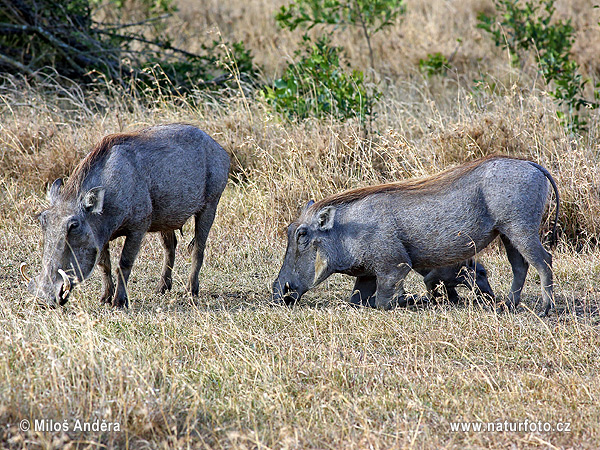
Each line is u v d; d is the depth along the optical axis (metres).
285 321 18.73
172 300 20.17
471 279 20.62
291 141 29.69
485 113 31.62
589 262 23.67
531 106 33.34
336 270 20.22
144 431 12.44
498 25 44.28
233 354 16.20
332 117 31.77
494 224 19.28
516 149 29.33
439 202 19.33
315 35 50.62
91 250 18.11
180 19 55.22
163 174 19.80
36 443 11.70
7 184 28.78
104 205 18.39
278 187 27.73
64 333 15.92
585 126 34.50
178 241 26.09
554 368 15.89
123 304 19.67
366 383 15.09
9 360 14.31
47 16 39.81
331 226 20.00
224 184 21.97
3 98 33.66
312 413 13.55
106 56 40.38
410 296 20.64
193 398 13.75
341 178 28.28
